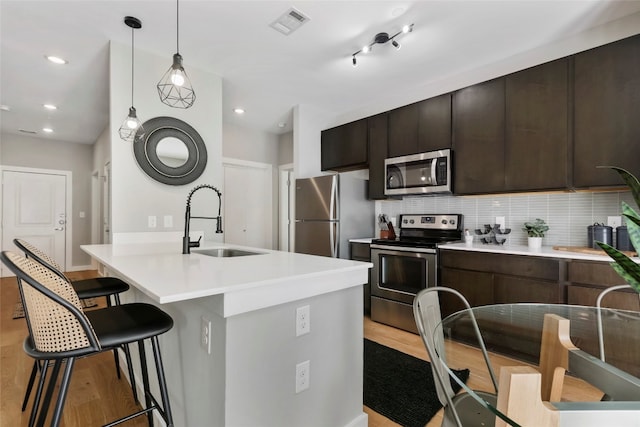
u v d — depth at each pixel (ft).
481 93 9.18
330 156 13.57
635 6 6.94
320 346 4.61
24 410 5.55
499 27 7.71
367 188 12.95
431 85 10.99
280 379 4.08
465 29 7.82
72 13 7.04
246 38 8.11
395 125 11.33
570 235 8.59
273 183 17.15
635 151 6.75
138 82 8.52
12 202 17.19
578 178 7.48
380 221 12.86
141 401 5.82
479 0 6.75
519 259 7.75
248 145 16.08
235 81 10.69
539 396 2.46
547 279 7.33
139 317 4.27
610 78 7.07
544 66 8.02
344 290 4.99
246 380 3.71
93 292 5.95
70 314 3.28
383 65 9.64
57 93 11.59
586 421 2.50
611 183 7.02
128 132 8.07
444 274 9.18
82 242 19.34
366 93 11.85
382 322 10.41
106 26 7.55
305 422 4.40
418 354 8.05
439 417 5.56
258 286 3.73
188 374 4.36
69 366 3.37
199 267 4.78
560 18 7.38
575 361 3.57
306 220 12.56
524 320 5.01
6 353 7.86
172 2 6.72
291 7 6.93
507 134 8.63
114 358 7.32
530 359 4.15
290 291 4.09
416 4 6.87
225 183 15.37
